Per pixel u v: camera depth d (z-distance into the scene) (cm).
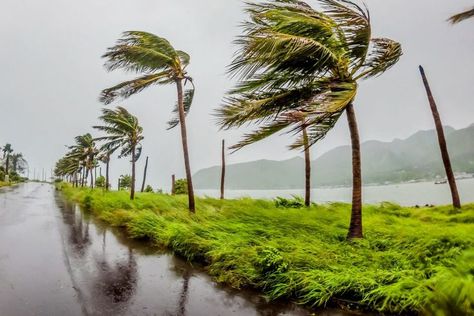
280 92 804
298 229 834
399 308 418
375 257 579
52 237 938
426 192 5794
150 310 427
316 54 684
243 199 1673
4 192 3591
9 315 391
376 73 789
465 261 370
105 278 559
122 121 1934
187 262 682
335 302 458
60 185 6019
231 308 442
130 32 1145
